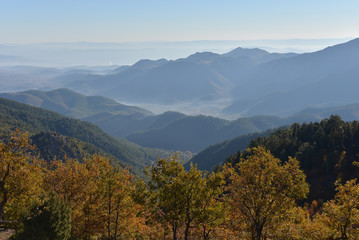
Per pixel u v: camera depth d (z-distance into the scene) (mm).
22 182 29375
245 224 30250
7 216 33469
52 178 35844
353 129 124812
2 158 28781
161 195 27094
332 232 26094
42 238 24000
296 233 28188
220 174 28266
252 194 28281
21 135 30141
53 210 25438
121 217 37312
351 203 25000
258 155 30125
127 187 35625
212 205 29781
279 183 27922
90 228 35094
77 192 36031
